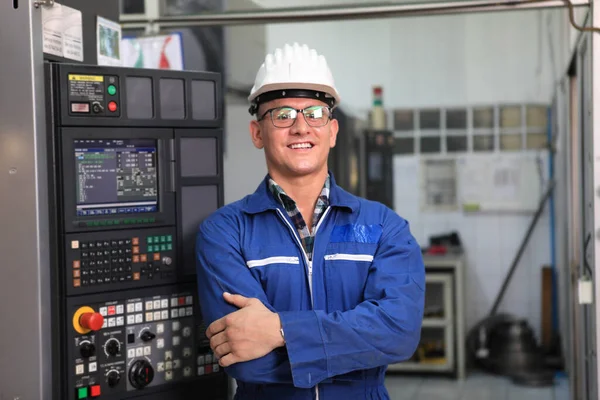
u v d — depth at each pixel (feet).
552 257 18.34
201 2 8.77
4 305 5.44
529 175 18.51
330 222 5.74
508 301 18.58
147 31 9.17
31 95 5.30
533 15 18.30
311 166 5.60
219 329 5.30
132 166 5.75
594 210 6.88
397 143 19.17
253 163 11.14
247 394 5.66
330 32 19.10
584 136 8.10
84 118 5.50
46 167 5.42
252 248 5.61
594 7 6.93
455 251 17.92
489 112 18.71
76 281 5.49
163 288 5.89
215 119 6.14
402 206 19.21
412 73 18.99
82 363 5.53
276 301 5.57
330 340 5.18
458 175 18.89
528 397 15.10
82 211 5.52
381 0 7.91
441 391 15.65
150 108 5.83
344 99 19.24
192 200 6.04
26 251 5.37
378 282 5.51
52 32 5.63
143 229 5.79
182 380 5.99
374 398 5.68
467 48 18.72
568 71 12.36
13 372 5.44
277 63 5.64
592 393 7.54
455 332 16.69
